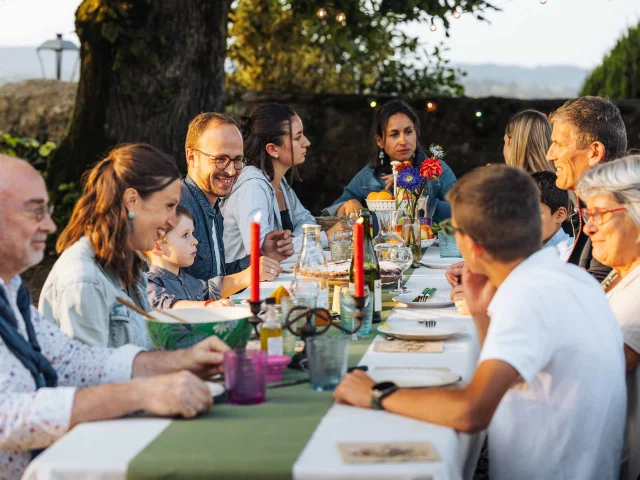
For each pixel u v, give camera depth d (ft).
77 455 5.53
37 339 7.41
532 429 6.71
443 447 5.63
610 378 6.80
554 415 6.66
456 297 10.12
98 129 25.57
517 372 6.17
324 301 8.97
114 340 8.41
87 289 8.09
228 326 7.59
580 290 6.73
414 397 6.23
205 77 25.86
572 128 11.66
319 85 34.32
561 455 6.68
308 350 6.98
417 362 7.64
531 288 6.47
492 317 6.51
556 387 6.64
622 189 8.23
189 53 25.44
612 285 9.32
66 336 7.55
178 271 11.02
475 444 6.89
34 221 6.87
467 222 6.63
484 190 6.57
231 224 14.16
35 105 33.14
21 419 6.18
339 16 24.22
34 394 6.29
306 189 29.43
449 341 8.48
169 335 7.55
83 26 25.21
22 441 6.26
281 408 6.48
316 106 29.32
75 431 6.00
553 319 6.46
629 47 30.14
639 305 8.09
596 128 11.55
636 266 8.38
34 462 5.42
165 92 25.23
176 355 7.28
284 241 12.96
